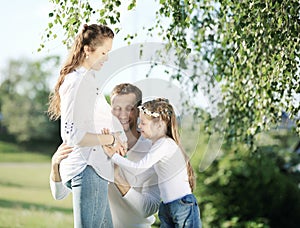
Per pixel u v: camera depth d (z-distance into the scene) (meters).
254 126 4.89
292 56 4.02
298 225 7.54
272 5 4.07
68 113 3.53
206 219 7.34
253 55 4.41
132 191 3.95
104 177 3.63
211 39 5.03
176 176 3.90
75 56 3.68
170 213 3.93
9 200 11.16
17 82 26.89
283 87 4.29
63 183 3.73
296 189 7.65
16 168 18.38
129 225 4.04
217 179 7.40
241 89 4.90
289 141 8.09
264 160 7.48
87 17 4.05
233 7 4.53
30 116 25.42
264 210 7.48
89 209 3.57
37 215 9.48
